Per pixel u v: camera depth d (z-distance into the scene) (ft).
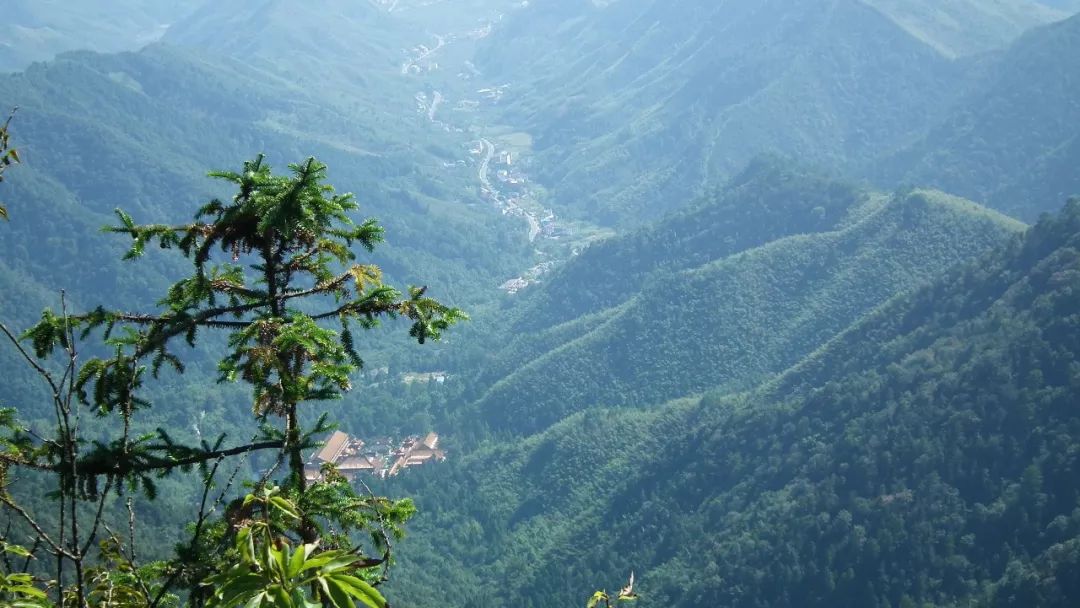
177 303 44.65
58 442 37.91
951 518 265.95
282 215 42.09
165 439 41.70
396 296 46.37
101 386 40.96
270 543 27.66
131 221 44.14
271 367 40.55
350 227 50.01
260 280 47.60
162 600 40.50
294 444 42.39
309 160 43.52
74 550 28.45
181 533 252.01
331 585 26.08
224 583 26.32
